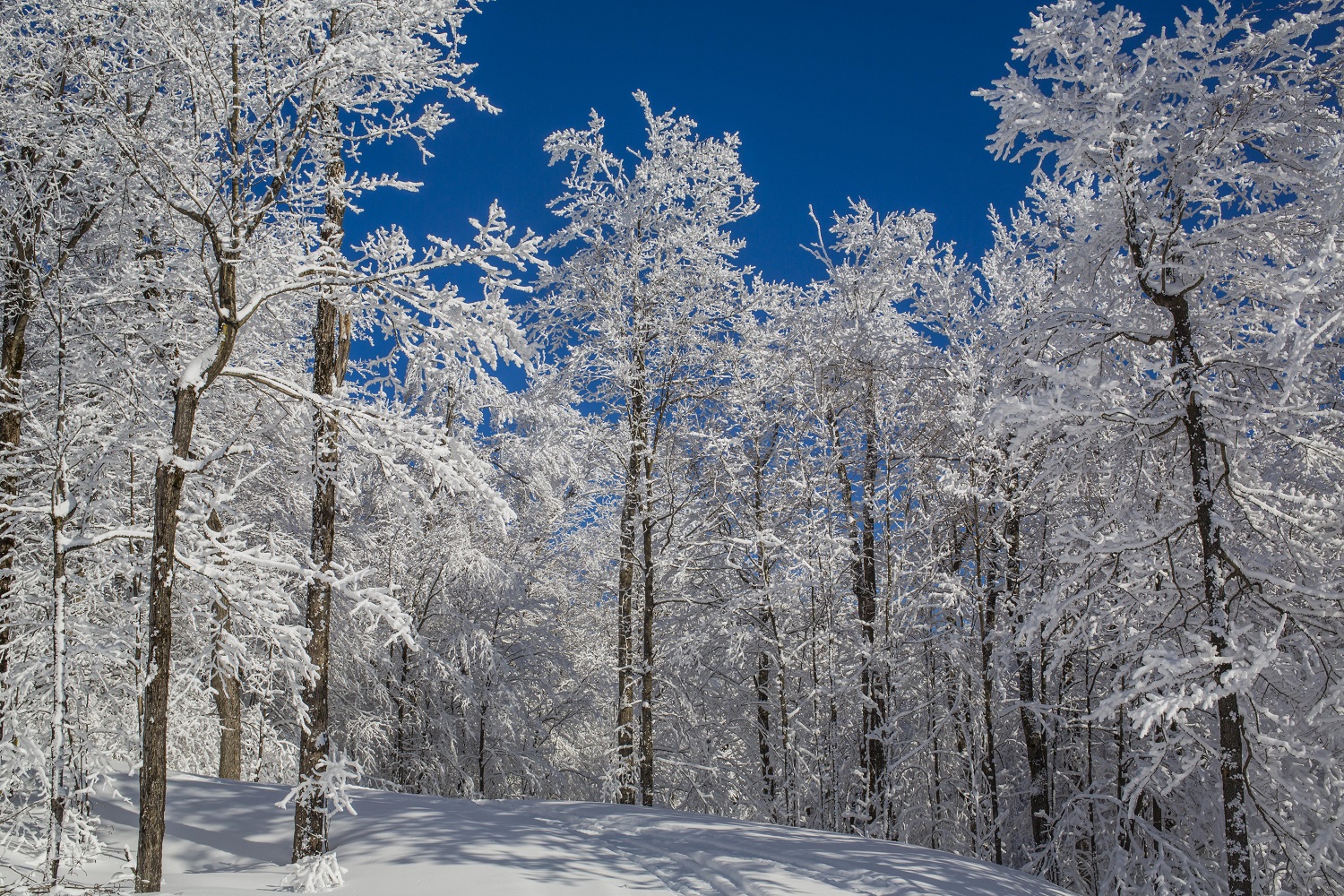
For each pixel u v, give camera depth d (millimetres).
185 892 6785
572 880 6938
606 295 14805
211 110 7766
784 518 15961
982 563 12938
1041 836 12164
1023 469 12102
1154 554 8562
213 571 7688
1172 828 11648
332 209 8664
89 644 7426
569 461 18359
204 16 7395
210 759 14594
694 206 15203
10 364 9086
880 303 16266
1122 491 9492
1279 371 8172
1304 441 7730
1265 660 6820
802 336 16672
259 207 7949
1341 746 7848
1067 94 8297
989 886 7168
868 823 13805
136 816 9156
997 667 11977
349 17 8117
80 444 8180
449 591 19188
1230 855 7375
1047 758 12688
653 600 15156
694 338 14656
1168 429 8188
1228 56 7918
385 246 8375
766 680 17609
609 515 19672
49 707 7719
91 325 9023
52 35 8555
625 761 14266
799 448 15695
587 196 15281
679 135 15195
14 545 8914
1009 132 8531
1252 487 8016
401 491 8938
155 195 7887
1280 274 7887
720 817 10523
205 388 7680
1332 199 7398
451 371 9008
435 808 10094
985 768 13203
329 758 7855
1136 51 7902
